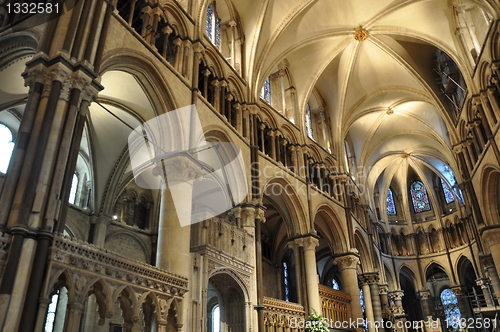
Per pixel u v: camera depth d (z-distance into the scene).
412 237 40.94
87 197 19.48
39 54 9.91
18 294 7.42
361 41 26.23
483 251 28.22
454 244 38.69
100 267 9.02
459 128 26.83
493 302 29.98
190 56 16.36
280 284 28.72
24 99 13.15
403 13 23.83
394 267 38.81
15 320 7.23
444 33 24.00
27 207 8.24
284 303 19.11
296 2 21.84
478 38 22.56
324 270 36.53
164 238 12.44
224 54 20.80
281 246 29.86
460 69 23.58
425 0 22.75
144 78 13.52
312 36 24.33
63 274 8.28
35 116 9.34
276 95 25.55
